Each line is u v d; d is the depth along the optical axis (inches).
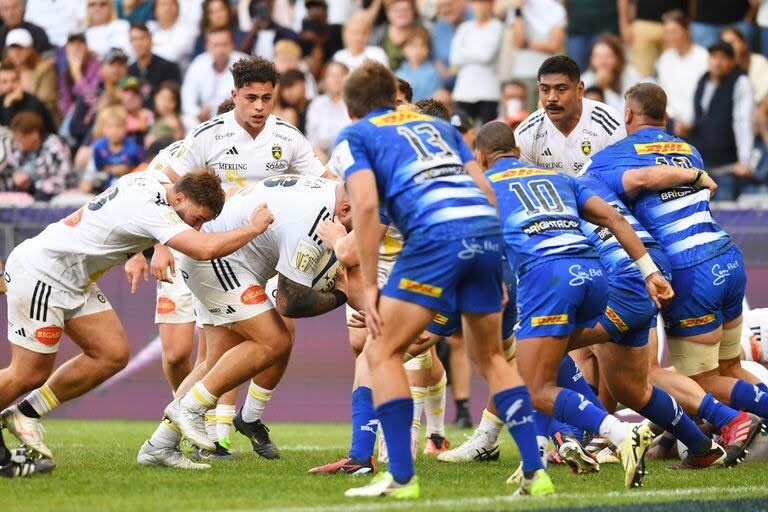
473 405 1192.2
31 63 1541.6
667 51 1459.2
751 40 1489.9
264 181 693.3
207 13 1556.3
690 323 721.6
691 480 621.9
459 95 1496.1
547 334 582.9
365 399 639.1
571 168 807.7
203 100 1531.7
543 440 647.1
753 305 1138.7
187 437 655.1
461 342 1096.2
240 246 621.0
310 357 1206.3
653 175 706.8
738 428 668.1
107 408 1225.4
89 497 523.8
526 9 1487.5
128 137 1456.7
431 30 1533.0
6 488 557.3
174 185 638.5
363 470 629.6
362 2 1569.9
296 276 665.6
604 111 802.8
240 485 574.2
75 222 626.5
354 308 687.7
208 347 725.3
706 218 725.3
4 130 1440.7
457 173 523.2
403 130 527.2
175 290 862.5
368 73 539.2
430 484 594.9
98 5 1612.9
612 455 729.0
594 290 588.7
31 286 617.9
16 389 627.5
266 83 756.0
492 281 523.2
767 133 1423.5
